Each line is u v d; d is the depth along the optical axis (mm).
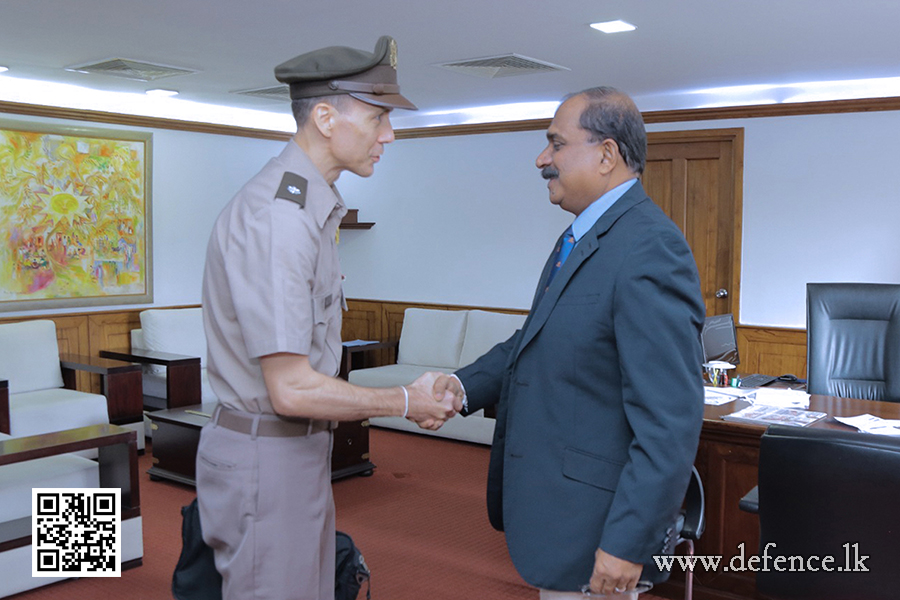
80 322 6227
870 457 1791
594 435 1648
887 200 5684
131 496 3588
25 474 3465
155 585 3430
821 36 4395
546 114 6863
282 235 1503
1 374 5270
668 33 4344
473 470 5293
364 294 8109
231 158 7277
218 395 1666
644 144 1717
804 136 5926
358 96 1565
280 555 1617
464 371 2064
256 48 4789
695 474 2025
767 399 3512
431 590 3416
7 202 5781
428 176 7590
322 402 1549
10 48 4801
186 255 6957
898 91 5605
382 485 4945
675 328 1532
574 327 1644
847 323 4168
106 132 6320
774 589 1997
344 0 3760
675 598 3348
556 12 3939
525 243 7051
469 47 4723
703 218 6395
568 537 1653
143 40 4598
